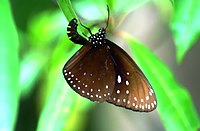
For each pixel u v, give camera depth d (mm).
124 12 674
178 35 648
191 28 645
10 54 586
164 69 686
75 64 613
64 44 735
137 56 686
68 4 599
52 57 758
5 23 588
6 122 580
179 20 646
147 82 623
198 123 680
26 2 859
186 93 683
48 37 847
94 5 662
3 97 583
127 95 627
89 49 620
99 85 622
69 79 611
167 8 833
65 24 832
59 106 677
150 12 881
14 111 582
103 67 623
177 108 681
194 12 644
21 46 859
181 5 644
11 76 584
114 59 627
